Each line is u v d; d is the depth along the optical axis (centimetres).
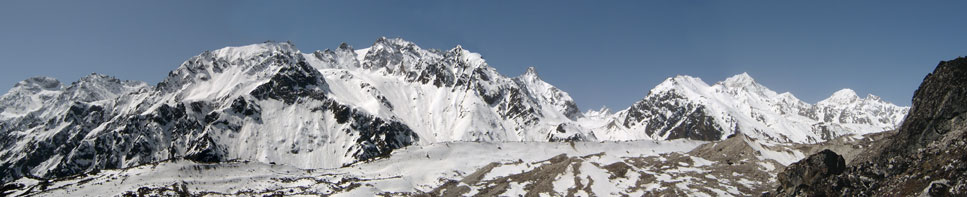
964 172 7862
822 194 10238
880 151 10488
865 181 9738
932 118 9750
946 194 7712
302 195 19138
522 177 18412
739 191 15162
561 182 16875
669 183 15862
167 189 19750
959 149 8431
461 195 17925
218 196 19400
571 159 18650
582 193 15762
